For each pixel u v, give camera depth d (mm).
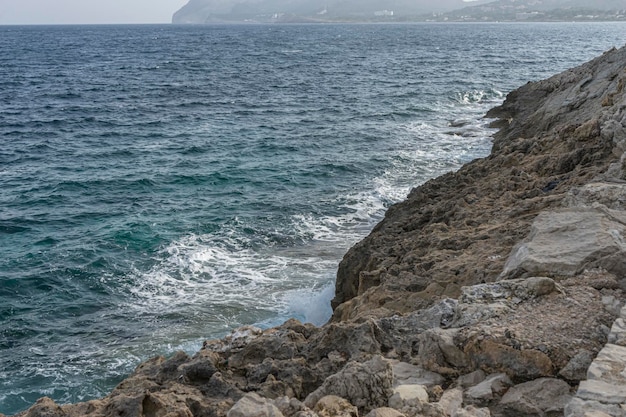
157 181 26641
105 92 57625
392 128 37375
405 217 17453
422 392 6113
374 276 12516
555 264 8305
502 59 88375
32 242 19953
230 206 23047
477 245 11945
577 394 5500
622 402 5309
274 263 17703
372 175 26859
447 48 118188
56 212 22906
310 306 15219
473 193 16797
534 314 7180
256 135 35969
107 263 18062
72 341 14211
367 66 80062
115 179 27000
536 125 28562
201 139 35219
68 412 6199
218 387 6703
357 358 6922
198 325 14602
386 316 8883
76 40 167250
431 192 18766
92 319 15141
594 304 7297
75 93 57094
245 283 16500
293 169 27969
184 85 61906
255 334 8133
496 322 7078
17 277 17234
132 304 15750
